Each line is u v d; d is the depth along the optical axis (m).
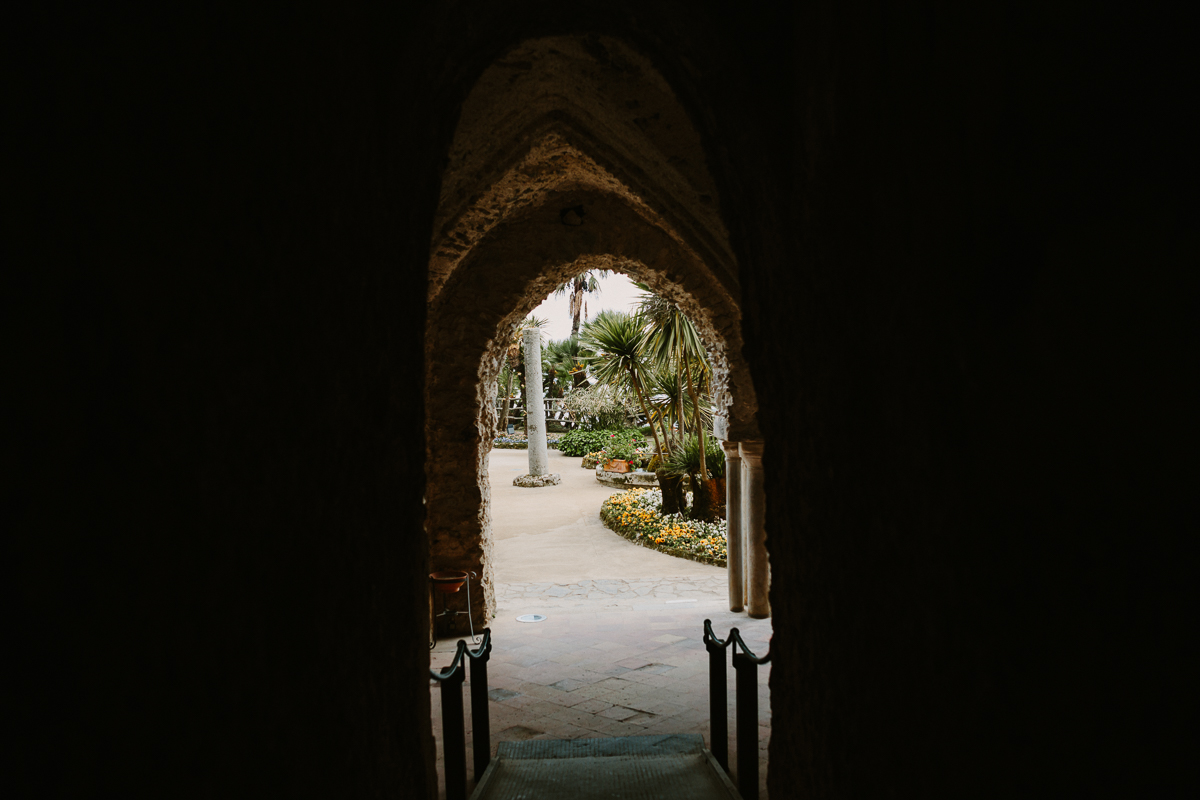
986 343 1.09
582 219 7.09
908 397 1.43
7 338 0.62
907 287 1.41
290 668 1.29
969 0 1.10
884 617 1.61
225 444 1.07
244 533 1.12
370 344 1.91
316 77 1.50
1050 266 0.91
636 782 3.68
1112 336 0.79
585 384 32.28
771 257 2.59
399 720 2.12
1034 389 0.96
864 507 1.74
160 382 0.89
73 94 0.73
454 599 7.02
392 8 2.00
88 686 0.73
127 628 0.80
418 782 2.32
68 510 0.71
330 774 1.48
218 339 1.05
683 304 7.74
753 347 2.96
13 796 0.61
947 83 1.19
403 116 2.15
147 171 0.87
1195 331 0.67
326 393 1.55
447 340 7.04
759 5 2.24
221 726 1.02
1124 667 0.78
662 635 6.91
